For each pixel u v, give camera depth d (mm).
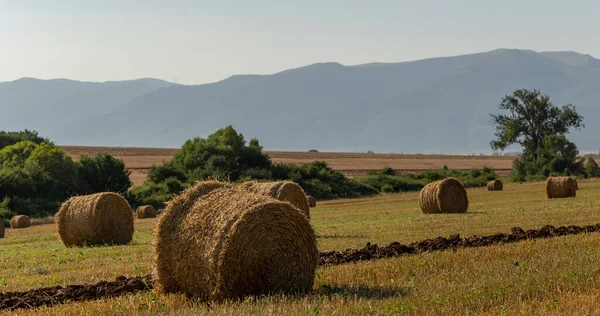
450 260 26562
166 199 115812
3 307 21750
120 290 23594
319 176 143500
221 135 149875
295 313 17547
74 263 33969
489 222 49969
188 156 140000
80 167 121750
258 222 21172
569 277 21375
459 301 18562
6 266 33781
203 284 21406
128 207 49000
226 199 21969
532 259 25875
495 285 20484
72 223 47656
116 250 40688
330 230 48969
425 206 68938
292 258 21797
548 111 187625
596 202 72188
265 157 147625
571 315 16734
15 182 106938
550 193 86812
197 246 21484
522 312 16969
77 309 19641
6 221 93062
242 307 18719
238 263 20969
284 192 48281
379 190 144750
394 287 21375
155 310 19266
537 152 181625
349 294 20031
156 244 22484
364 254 30250
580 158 179500
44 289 24578
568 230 38312
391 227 49562
